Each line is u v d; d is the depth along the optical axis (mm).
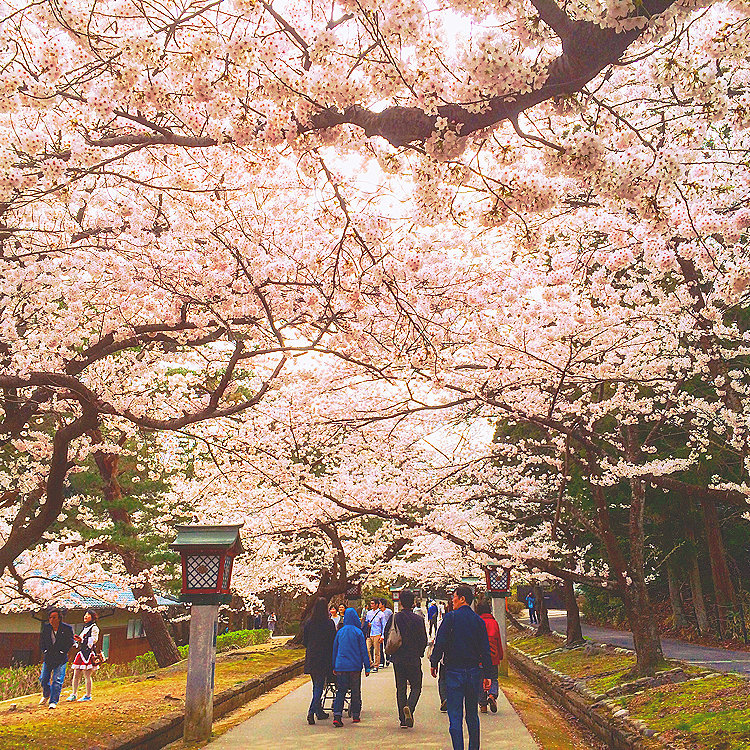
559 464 12992
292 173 7785
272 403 12555
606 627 28953
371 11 3869
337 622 15820
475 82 3994
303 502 15266
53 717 8852
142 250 8133
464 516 15016
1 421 9094
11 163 5055
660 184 4191
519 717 10414
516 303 9180
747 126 4359
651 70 4566
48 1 4258
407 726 9586
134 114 5324
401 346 8500
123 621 25000
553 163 4176
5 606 12812
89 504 18844
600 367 10109
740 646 17156
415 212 7039
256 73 4262
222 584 8906
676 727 7438
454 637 7059
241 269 7953
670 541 19938
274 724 9828
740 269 6020
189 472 17859
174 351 11367
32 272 8414
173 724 8805
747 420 8219
